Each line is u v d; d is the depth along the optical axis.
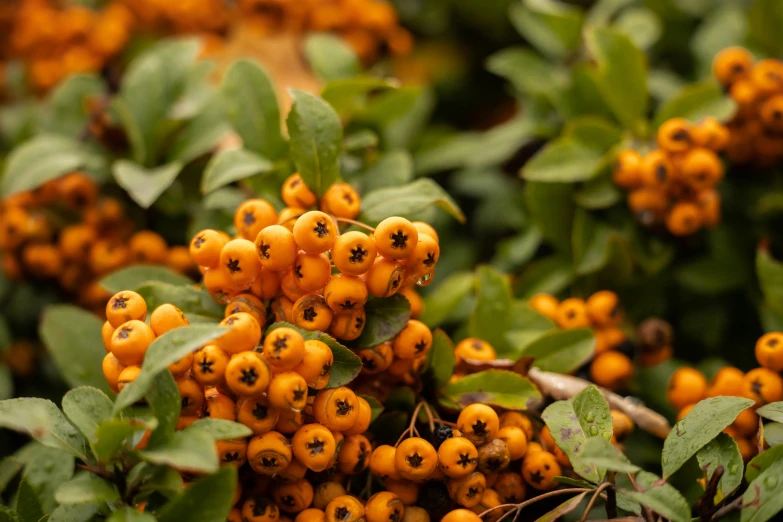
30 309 0.47
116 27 0.52
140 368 0.37
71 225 0.45
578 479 0.39
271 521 0.37
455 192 0.52
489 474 0.39
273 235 0.37
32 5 0.57
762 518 0.36
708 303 0.46
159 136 0.45
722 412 0.38
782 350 0.40
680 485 0.39
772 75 0.44
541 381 0.40
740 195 0.46
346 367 0.38
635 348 0.43
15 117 0.53
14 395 0.47
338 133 0.40
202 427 0.36
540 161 0.45
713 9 0.53
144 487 0.37
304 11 0.52
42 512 0.39
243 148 0.43
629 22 0.49
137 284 0.41
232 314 0.37
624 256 0.44
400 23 0.63
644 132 0.45
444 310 0.42
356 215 0.40
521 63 0.49
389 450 0.38
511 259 0.47
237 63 0.43
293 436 0.37
